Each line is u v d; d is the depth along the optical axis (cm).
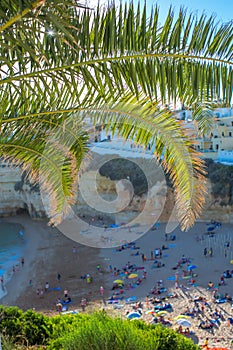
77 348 547
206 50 291
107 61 300
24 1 212
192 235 3628
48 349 599
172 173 416
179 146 385
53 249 3881
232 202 3828
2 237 4694
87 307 2266
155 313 1998
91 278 2858
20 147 436
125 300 2294
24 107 420
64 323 715
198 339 1688
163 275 2703
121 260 3212
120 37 290
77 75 321
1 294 2777
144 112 377
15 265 3525
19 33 253
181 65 298
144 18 288
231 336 1688
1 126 413
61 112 403
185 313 1988
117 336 542
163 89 297
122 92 334
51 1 222
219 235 3559
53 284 2844
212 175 3953
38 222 5222
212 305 2073
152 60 296
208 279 2525
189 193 404
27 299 2586
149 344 559
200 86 298
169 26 290
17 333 693
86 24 293
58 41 289
